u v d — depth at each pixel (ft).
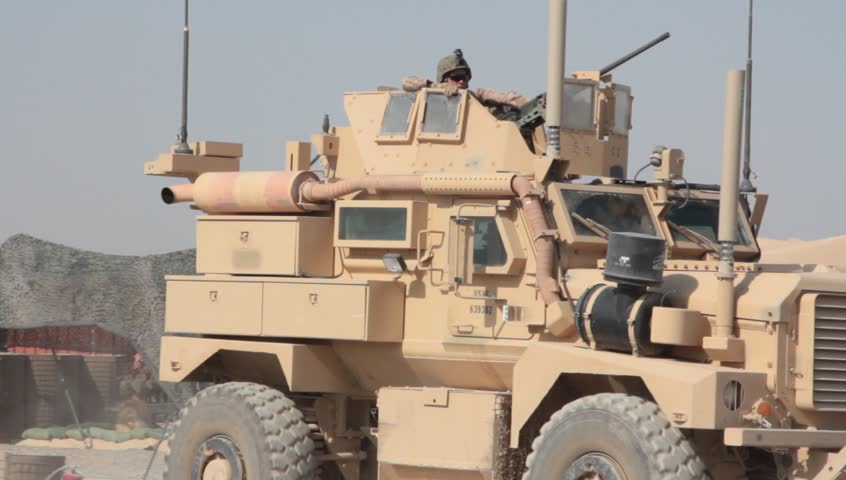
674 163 65.10
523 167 64.28
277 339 68.54
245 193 69.15
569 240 61.11
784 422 54.19
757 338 54.70
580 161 68.13
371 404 71.10
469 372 63.72
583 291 59.11
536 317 61.05
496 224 62.18
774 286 54.95
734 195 55.72
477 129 65.82
